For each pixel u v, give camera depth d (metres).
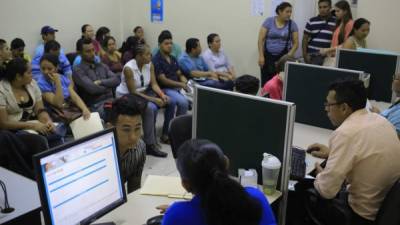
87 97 4.34
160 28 6.84
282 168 2.09
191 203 1.25
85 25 6.27
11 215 1.79
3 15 5.55
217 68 5.48
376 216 2.00
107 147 1.65
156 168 3.91
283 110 2.03
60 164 1.46
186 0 6.42
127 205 1.92
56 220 1.46
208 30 6.30
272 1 5.59
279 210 2.14
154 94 4.65
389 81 3.96
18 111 3.46
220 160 1.22
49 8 6.09
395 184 1.88
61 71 5.16
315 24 5.19
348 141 2.04
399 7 4.79
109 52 6.11
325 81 3.18
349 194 2.17
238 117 2.21
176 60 5.12
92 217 1.60
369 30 4.84
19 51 5.26
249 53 5.98
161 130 5.00
